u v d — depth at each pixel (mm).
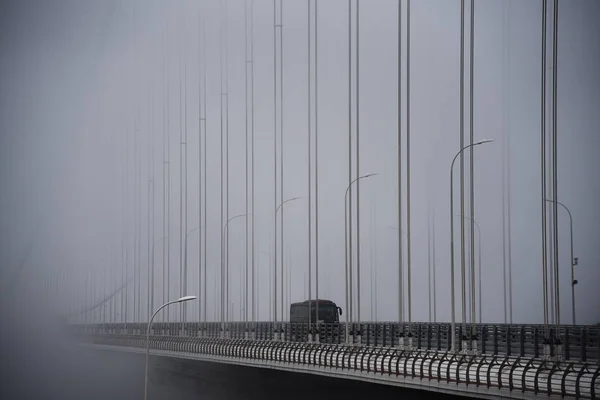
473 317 88062
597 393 60656
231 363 129250
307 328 144250
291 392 116062
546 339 75188
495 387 70188
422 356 86188
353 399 100062
